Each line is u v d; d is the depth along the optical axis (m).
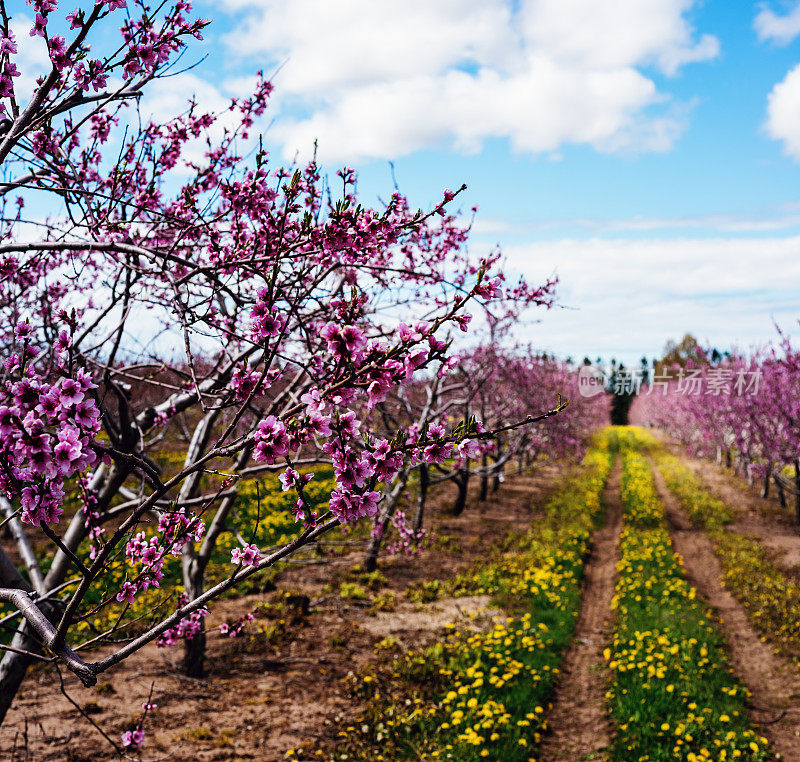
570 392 26.20
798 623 11.33
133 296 4.09
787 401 20.56
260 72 5.20
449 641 10.60
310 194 4.16
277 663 9.70
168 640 4.60
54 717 7.68
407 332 2.33
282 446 2.41
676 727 7.40
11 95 2.79
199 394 2.94
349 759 7.01
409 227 3.22
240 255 4.02
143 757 6.80
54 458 2.14
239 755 6.98
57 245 3.01
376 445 2.51
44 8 2.76
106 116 4.82
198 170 5.08
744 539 18.61
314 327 3.87
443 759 6.89
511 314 13.47
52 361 4.08
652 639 10.00
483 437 2.55
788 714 8.23
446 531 19.03
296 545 2.57
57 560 4.85
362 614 11.98
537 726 7.66
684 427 42.44
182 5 3.41
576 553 16.05
